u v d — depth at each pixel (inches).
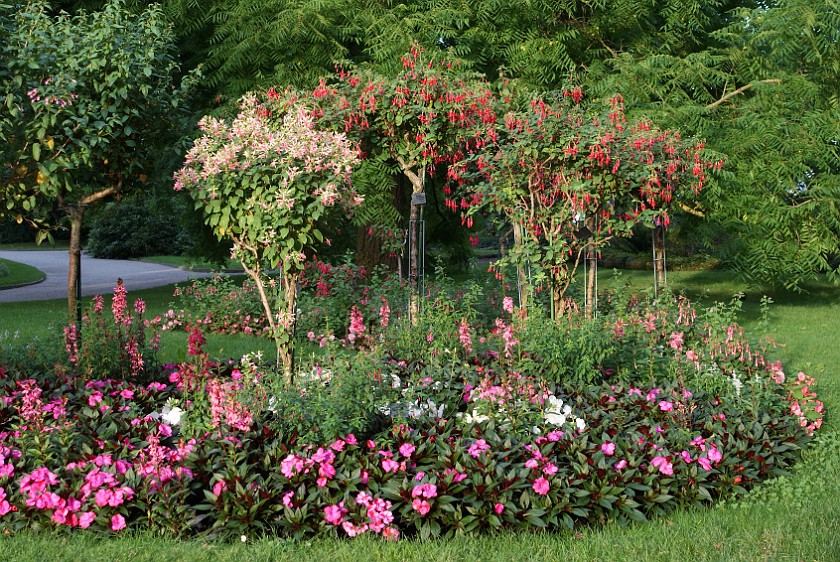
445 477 167.6
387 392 206.5
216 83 507.8
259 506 163.8
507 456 179.2
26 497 163.3
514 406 199.6
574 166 293.7
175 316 474.3
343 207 241.8
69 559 148.3
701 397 233.0
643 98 467.2
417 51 353.7
